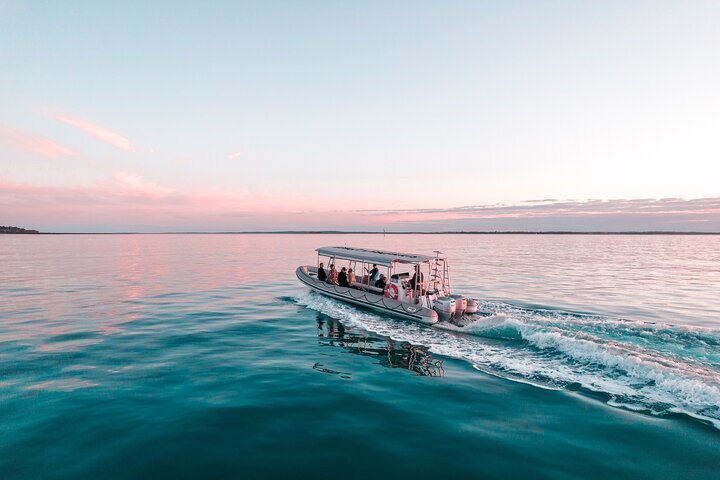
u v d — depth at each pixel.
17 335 12.09
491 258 46.03
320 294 19.70
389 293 16.11
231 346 11.10
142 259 45.59
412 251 63.53
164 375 8.70
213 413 6.80
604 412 6.75
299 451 5.60
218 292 21.30
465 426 6.32
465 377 8.59
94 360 9.70
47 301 18.28
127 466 5.23
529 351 10.47
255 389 7.92
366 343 11.46
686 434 5.98
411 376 8.70
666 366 8.17
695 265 37.62
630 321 12.77
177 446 5.71
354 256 17.55
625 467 5.15
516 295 19.30
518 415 6.69
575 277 26.95
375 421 6.52
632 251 65.56
